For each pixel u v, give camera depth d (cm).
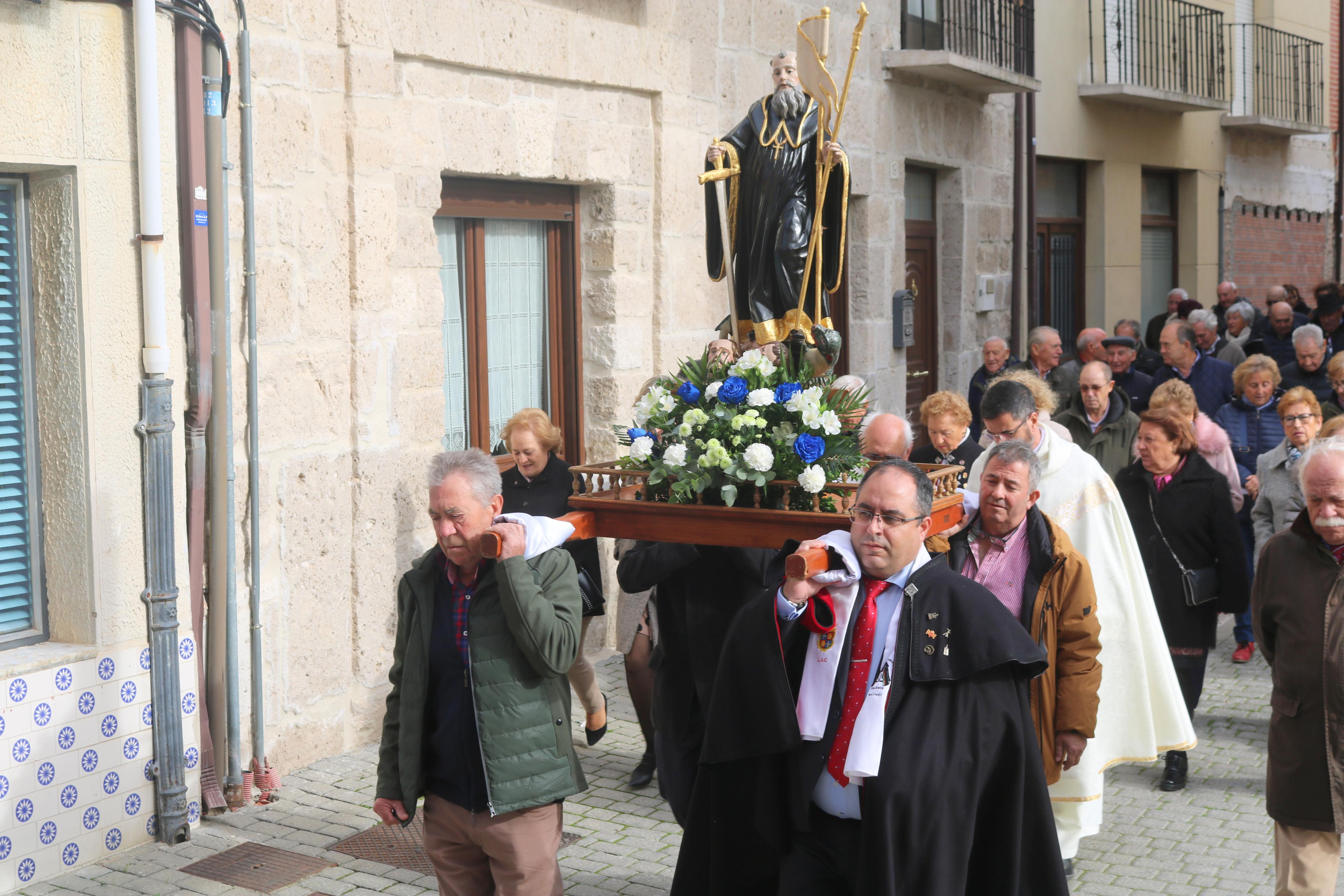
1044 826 335
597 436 818
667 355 847
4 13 467
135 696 514
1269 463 696
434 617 374
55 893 477
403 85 655
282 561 597
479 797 364
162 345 514
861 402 467
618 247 809
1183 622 596
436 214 716
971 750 326
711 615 480
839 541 341
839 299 1075
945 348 1241
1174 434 595
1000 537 442
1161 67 1625
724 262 641
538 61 732
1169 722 499
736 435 444
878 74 1073
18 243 501
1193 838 536
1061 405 994
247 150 566
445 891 379
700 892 365
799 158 616
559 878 373
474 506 362
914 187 1193
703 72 870
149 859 507
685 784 493
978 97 1248
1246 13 1931
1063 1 1441
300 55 597
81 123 493
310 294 606
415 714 369
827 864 346
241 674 575
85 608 504
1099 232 1550
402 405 661
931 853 318
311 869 500
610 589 809
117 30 501
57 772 489
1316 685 403
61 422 503
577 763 375
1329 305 1247
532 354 799
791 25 960
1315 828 405
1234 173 1877
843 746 330
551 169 755
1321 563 408
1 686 471
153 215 508
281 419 593
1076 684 431
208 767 554
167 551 518
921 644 328
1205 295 1819
